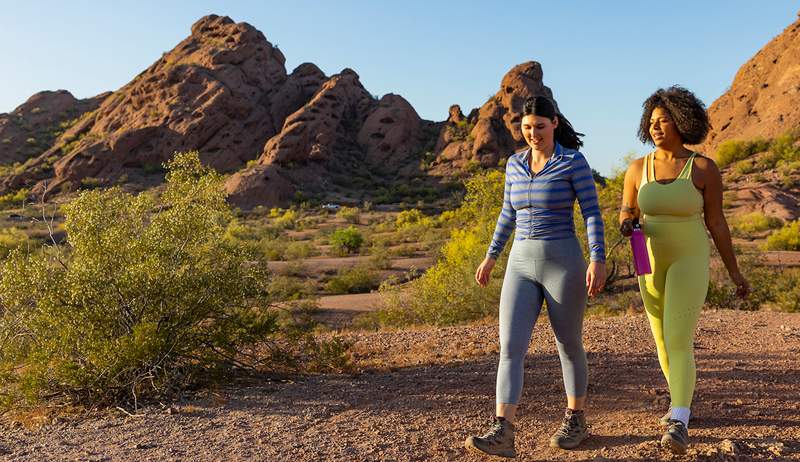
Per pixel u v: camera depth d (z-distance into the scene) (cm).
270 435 383
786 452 305
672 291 329
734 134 8206
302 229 7056
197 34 12900
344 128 12381
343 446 353
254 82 12012
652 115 339
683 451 303
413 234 5525
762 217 4550
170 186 630
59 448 379
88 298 542
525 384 484
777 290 1691
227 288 585
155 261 559
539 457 320
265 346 678
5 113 13425
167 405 477
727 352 574
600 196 2069
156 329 535
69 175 10050
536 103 316
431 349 691
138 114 11306
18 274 542
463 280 1698
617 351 596
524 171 322
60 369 488
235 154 10975
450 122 12794
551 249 315
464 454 331
